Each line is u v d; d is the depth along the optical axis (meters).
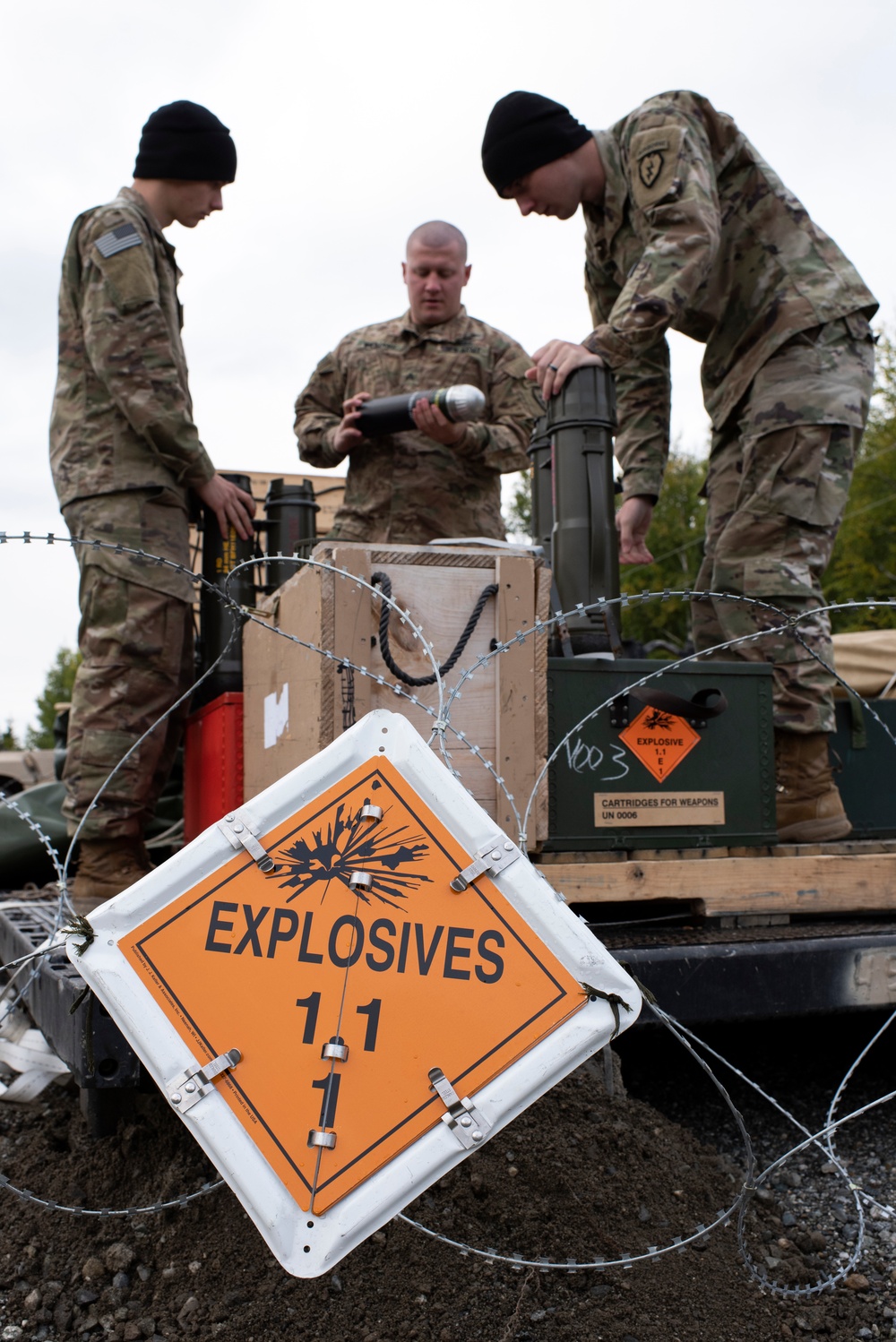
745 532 3.21
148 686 3.23
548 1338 1.73
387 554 2.38
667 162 3.08
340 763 1.56
